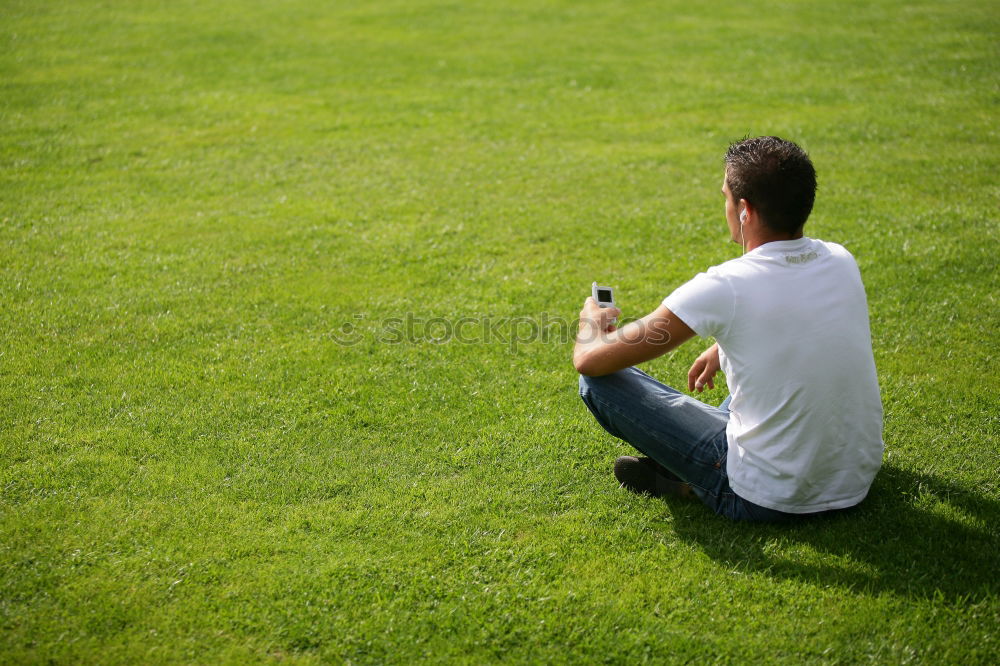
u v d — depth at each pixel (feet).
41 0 47.50
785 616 8.34
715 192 21.53
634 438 9.71
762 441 8.87
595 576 9.00
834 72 33.12
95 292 16.10
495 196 21.47
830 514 9.58
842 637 8.07
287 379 13.15
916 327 14.37
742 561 9.07
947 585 8.59
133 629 8.25
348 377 13.26
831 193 21.03
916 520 9.54
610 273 17.12
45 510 9.97
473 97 30.99
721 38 39.47
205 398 12.57
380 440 11.63
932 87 30.45
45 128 26.91
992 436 11.29
